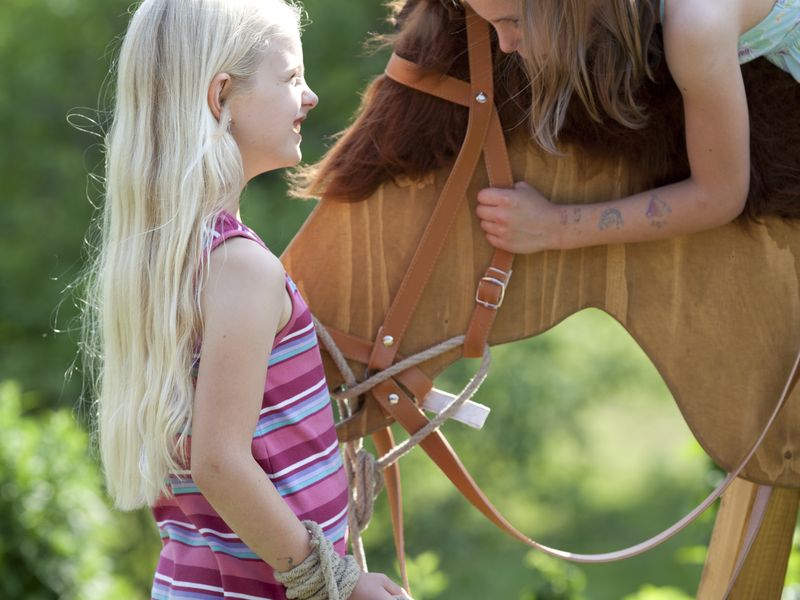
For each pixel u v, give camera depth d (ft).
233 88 9.77
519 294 12.22
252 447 9.65
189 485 9.84
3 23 58.34
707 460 20.59
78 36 57.82
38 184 56.80
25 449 25.62
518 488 61.05
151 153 9.64
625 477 72.59
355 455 12.32
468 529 54.70
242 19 9.81
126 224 9.73
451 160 12.01
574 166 11.93
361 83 48.98
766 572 13.05
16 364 51.31
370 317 12.25
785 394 11.65
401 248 12.17
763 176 11.78
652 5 10.66
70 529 26.09
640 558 62.59
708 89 10.51
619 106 11.18
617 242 11.80
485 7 10.62
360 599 9.76
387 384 12.17
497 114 11.80
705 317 12.20
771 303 12.14
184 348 9.45
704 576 13.50
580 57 10.68
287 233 46.39
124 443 9.75
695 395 12.32
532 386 52.37
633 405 80.64
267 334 9.37
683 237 12.14
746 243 12.09
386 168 12.05
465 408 12.17
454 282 12.18
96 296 10.15
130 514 45.68
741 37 10.99
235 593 9.70
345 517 10.30
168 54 9.66
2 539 24.97
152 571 45.44
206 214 9.52
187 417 9.43
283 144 10.03
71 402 51.11
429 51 11.79
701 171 11.13
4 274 53.98
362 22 50.03
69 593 25.88
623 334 63.41
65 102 57.21
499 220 11.75
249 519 9.24
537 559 20.03
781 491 12.92
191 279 9.40
